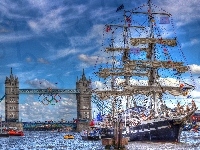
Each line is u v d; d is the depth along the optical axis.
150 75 141.12
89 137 184.12
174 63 136.50
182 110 120.88
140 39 138.38
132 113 141.50
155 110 134.62
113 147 89.25
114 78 162.50
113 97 156.88
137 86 138.38
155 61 137.88
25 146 165.88
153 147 110.94
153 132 126.88
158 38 138.38
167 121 121.56
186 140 155.88
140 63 140.62
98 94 157.38
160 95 135.75
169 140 122.38
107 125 166.50
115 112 158.12
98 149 126.81
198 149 105.12
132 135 134.12
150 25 141.38
